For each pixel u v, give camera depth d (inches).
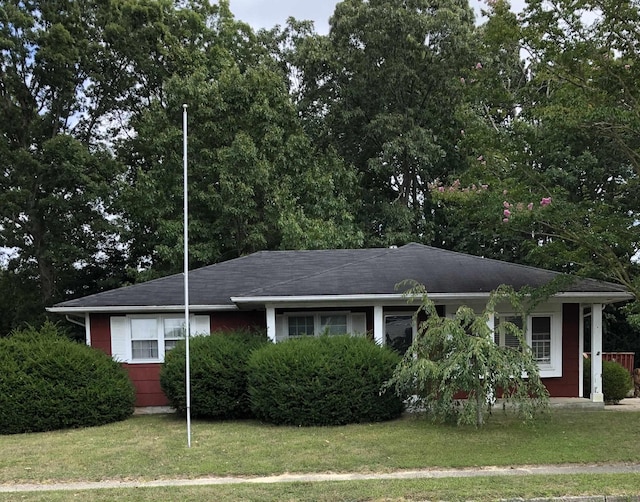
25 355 428.8
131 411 472.1
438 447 327.3
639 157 437.7
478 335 365.7
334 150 968.3
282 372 410.0
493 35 419.5
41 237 941.2
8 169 879.7
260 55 1048.8
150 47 946.1
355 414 410.3
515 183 428.5
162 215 838.5
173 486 257.3
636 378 615.2
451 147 947.3
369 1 1003.9
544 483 249.4
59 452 333.1
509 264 546.0
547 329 522.3
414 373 364.2
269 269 590.2
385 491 240.5
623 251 460.1
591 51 399.9
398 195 1100.5
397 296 466.3
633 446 326.0
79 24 904.9
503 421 407.8
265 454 317.1
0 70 877.2
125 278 1026.7
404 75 944.9
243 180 809.5
